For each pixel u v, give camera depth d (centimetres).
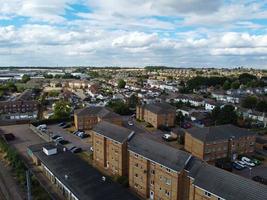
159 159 5103
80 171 5606
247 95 18575
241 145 7900
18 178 5819
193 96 17988
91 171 5628
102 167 6719
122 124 10006
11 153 6706
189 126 10762
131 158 5769
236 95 19000
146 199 5372
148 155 5316
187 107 14950
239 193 3781
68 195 5000
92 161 7100
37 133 9738
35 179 5653
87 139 8988
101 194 4672
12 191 5294
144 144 5669
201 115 12156
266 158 7688
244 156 7744
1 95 18400
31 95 17650
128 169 5984
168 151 5172
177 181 4703
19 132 9856
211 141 7325
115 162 6266
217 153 7506
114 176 6075
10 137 8881
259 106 14075
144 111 11606
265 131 10519
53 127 10500
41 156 6456
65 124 10775
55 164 5959
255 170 6775
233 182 3966
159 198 5159
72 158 6347
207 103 15400
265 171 6712
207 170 4381
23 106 14562
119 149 6056
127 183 5891
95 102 16412
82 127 10231
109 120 9562
